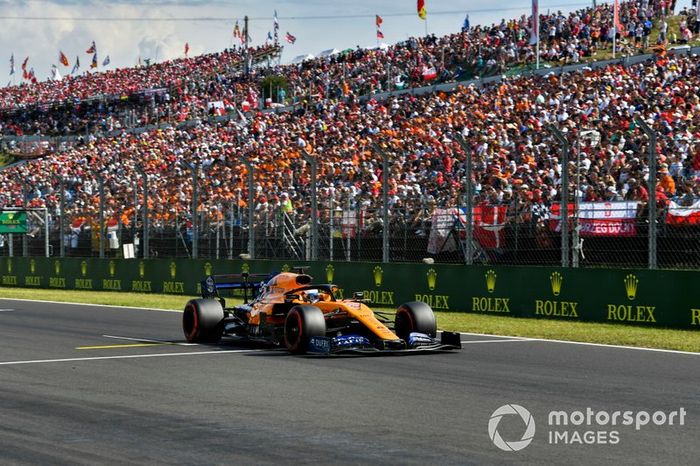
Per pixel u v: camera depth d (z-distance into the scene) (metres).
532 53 128.75
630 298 51.94
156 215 90.25
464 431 24.34
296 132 123.94
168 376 34.31
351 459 21.48
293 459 21.55
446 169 86.25
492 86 117.50
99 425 25.53
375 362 37.31
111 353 41.72
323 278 70.50
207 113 164.50
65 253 99.25
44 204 119.12
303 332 38.84
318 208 76.44
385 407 27.73
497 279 58.97
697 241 52.12
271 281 44.34
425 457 21.61
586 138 79.19
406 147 98.38
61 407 28.27
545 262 59.91
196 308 44.84
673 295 49.94
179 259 83.31
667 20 133.38
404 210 69.50
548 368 35.72
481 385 31.61
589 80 102.25
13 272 104.88
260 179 97.56
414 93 132.62
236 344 44.53
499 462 21.11
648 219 53.91
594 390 30.56
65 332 52.12
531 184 68.81
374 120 116.31
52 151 182.88
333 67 158.50
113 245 94.19
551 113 95.38
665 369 35.56
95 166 145.62
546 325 52.22
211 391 30.83
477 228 63.72
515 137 89.00
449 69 136.38
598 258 57.38
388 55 150.75
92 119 192.75
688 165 65.44
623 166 68.94
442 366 36.16
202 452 22.30
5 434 24.47
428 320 40.75
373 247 70.31
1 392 31.08
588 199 60.91
